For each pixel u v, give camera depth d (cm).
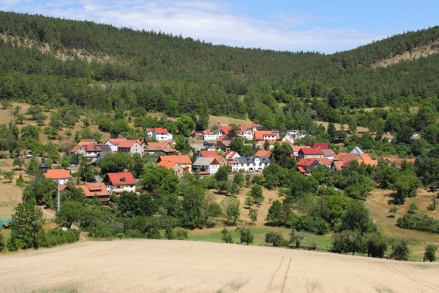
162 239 8838
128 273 5706
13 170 13612
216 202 11894
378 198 13375
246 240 9256
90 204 10694
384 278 6316
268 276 5916
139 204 10456
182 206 10775
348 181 14150
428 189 13625
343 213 11156
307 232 10788
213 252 7581
